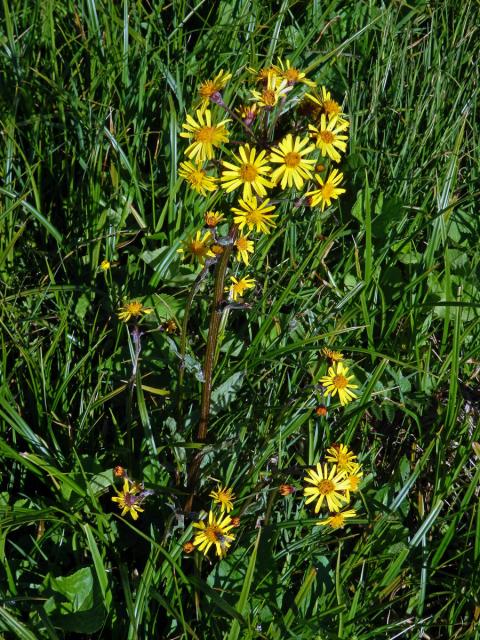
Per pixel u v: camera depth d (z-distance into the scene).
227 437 0.55
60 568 0.50
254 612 0.48
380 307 0.64
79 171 0.67
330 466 0.55
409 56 0.77
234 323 0.63
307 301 0.61
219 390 0.56
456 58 0.77
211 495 0.49
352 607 0.48
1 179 0.63
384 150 0.70
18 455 0.49
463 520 0.57
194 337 0.61
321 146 0.43
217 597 0.45
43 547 0.51
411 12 0.77
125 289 0.61
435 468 0.58
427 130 0.70
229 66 0.70
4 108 0.65
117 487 0.53
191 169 0.43
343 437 0.58
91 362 0.58
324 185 0.44
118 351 0.57
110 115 0.66
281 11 0.69
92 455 0.55
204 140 0.42
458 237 0.69
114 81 0.67
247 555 0.50
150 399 0.58
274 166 0.43
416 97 0.76
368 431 0.60
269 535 0.51
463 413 0.62
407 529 0.54
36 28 0.68
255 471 0.52
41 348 0.57
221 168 0.43
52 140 0.65
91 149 0.63
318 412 0.50
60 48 0.67
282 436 0.54
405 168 0.71
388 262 0.66
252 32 0.69
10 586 0.47
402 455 0.61
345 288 0.65
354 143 0.69
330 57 0.73
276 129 0.56
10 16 0.66
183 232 0.62
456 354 0.56
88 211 0.63
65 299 0.60
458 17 0.80
